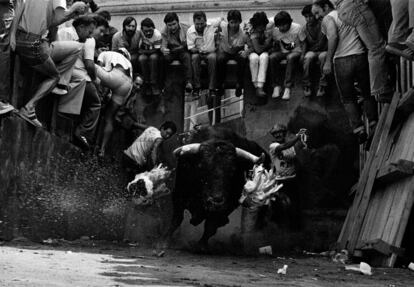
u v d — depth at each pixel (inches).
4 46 397.7
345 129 615.8
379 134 500.4
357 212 484.7
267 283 274.4
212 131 610.9
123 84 541.0
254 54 614.9
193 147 442.6
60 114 478.6
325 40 601.0
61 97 475.5
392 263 380.2
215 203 421.1
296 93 625.0
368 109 532.4
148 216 568.7
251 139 629.3
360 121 537.0
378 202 455.5
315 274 334.0
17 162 398.6
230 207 448.5
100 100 519.5
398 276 336.8
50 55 447.5
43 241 417.4
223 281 267.7
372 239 423.8
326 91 617.0
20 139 402.3
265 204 445.7
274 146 575.5
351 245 464.4
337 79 526.0
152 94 636.1
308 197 609.0
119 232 551.2
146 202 515.2
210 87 614.5
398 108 462.9
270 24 619.5
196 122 803.4
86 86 492.1
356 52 512.4
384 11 491.2
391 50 425.7
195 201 449.7
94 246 434.9
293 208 580.1
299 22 685.9
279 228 584.1
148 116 642.2
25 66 432.8
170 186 590.2
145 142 566.6
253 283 269.7
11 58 415.5
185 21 705.6
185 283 246.5
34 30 413.4
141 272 273.0
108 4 711.7
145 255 389.4
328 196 609.3
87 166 509.7
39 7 415.5
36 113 448.1
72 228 476.7
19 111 419.8
